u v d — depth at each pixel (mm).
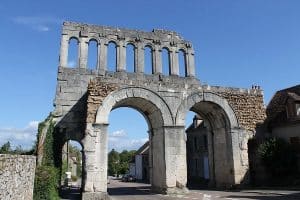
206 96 29500
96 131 25312
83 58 30719
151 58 33188
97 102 25844
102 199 24109
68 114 27406
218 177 31047
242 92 31000
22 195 14344
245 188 28875
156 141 28906
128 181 65938
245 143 29984
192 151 48906
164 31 33969
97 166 24719
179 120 28062
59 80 28188
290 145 29797
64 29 30938
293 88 35375
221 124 30984
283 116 32312
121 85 26875
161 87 28109
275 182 29453
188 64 33812
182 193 26547
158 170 28156
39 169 18891
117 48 32156
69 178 53656
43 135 23188
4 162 11781
